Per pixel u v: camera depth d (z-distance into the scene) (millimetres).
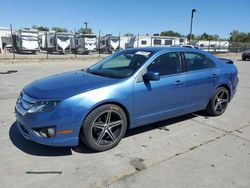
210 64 5113
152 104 4062
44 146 3748
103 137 3664
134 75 3842
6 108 5727
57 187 2795
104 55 31859
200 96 4910
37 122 3230
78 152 3602
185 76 4508
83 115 3332
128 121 3912
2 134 4160
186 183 2934
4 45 36062
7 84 8930
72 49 34406
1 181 2875
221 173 3164
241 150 3828
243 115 5629
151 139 4133
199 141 4117
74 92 3346
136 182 2926
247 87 9461
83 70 4719
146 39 39125
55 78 4062
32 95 3404
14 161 3312
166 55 4324
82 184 2861
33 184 2836
